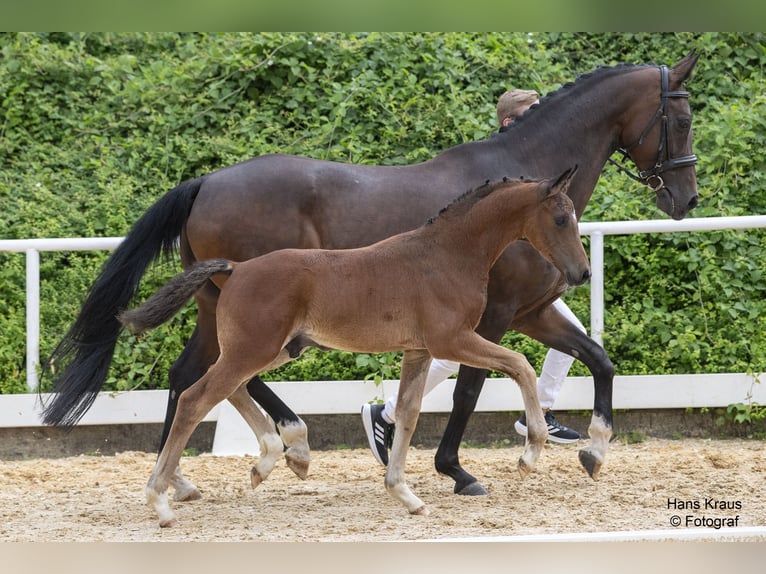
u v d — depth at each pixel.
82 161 13.96
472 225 6.95
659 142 8.52
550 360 9.63
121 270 8.06
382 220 7.86
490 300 7.99
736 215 12.32
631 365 11.25
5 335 11.38
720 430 11.02
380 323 6.83
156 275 11.40
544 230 6.98
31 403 10.60
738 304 11.40
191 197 8.08
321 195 7.87
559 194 6.97
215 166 13.60
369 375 10.74
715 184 12.78
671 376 10.80
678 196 8.59
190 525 6.97
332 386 10.73
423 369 7.27
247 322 6.72
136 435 10.91
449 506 7.54
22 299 11.86
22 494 8.39
